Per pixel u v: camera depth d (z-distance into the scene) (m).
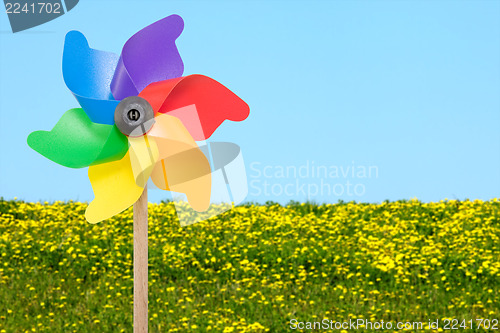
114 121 4.56
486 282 8.34
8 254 9.04
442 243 9.72
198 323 7.21
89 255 9.09
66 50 4.63
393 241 9.80
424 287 8.24
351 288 8.19
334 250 9.39
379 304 7.79
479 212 11.06
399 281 8.33
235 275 8.65
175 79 4.69
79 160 4.60
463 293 8.05
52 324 7.23
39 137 4.58
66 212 11.27
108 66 4.78
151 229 10.23
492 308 7.67
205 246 9.47
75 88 4.64
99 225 10.38
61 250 9.20
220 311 7.67
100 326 7.19
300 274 8.47
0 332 6.86
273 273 8.77
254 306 7.68
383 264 8.81
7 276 8.40
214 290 8.25
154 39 4.72
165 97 4.57
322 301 7.96
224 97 4.76
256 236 9.91
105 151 4.54
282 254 9.13
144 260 4.86
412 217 11.05
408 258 9.05
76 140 4.63
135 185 4.70
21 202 11.74
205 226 10.40
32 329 6.96
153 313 7.58
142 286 4.86
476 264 8.68
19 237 9.66
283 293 8.15
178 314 7.52
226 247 9.50
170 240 9.80
